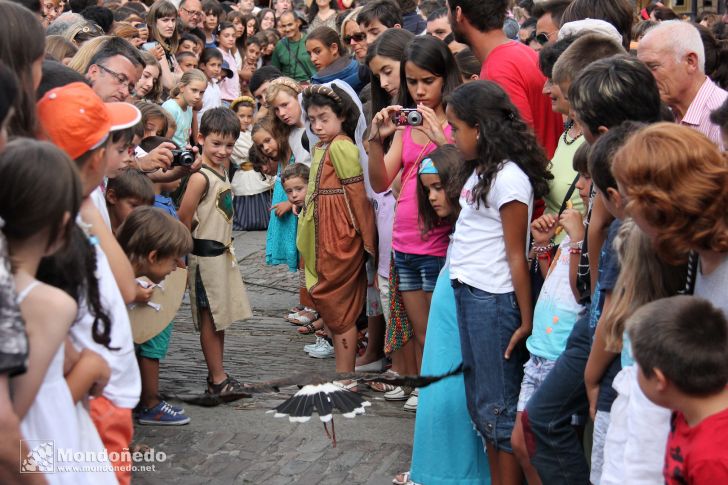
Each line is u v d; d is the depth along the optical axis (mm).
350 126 5449
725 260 2621
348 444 4840
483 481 4121
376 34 7230
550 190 3965
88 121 2840
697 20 10062
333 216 5355
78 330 2715
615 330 2902
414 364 5305
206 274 5438
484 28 4801
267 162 7203
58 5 8422
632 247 2867
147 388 5070
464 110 3809
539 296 3725
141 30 9000
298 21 11266
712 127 4168
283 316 7312
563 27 4488
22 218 2320
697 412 2445
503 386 3859
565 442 3479
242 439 4934
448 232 4875
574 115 3455
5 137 2385
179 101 8227
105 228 3049
